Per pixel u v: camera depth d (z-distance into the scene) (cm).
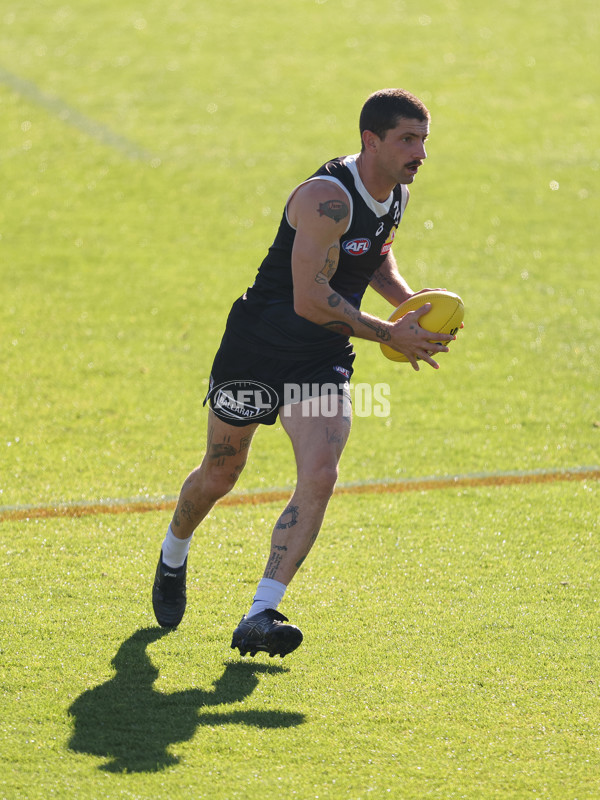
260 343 1280
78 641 1300
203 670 1239
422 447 2086
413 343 1270
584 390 2431
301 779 1024
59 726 1106
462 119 4712
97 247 3369
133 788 1002
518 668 1257
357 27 5834
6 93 4859
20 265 3189
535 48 5588
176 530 1325
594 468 1986
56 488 1838
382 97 1216
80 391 2342
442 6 6181
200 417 2223
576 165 4266
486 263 3341
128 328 2755
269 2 6212
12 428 2120
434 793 1009
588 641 1327
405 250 3441
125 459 1988
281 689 1200
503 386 2452
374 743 1091
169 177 4034
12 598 1413
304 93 4962
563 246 3500
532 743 1098
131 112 4706
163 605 1335
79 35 5691
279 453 2050
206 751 1068
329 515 1747
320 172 1248
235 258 3319
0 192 3822
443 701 1178
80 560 1549
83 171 4062
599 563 1575
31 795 987
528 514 1761
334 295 1234
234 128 4562
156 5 6166
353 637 1330
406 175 1236
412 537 1661
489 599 1446
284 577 1200
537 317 2917
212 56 5422
